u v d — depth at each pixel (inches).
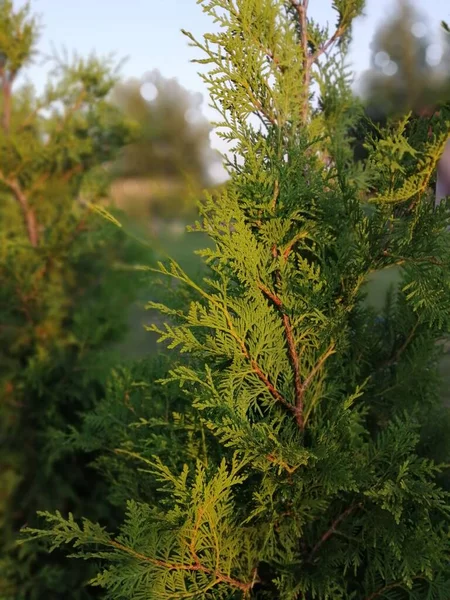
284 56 57.5
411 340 68.9
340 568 61.8
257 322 52.2
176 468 62.7
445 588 55.4
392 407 68.0
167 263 72.9
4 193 110.3
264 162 54.1
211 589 57.2
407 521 55.6
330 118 67.7
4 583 103.0
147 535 52.4
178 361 65.4
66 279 112.9
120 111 108.5
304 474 54.5
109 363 108.2
